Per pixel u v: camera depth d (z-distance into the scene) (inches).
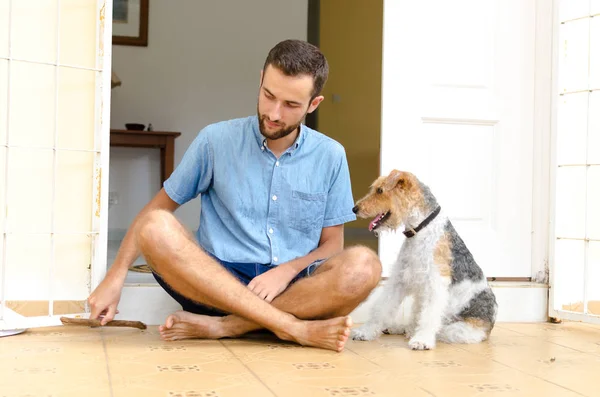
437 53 123.6
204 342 90.3
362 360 82.3
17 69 93.9
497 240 125.5
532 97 126.7
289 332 86.6
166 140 228.5
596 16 114.8
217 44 259.9
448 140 124.3
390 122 121.6
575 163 117.7
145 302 106.3
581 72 117.5
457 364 81.8
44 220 96.0
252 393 64.8
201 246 93.1
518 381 73.7
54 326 101.0
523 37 126.3
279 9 263.9
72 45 97.2
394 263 98.2
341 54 284.7
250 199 93.7
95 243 98.3
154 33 254.7
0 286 93.2
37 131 95.3
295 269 90.6
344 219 97.6
